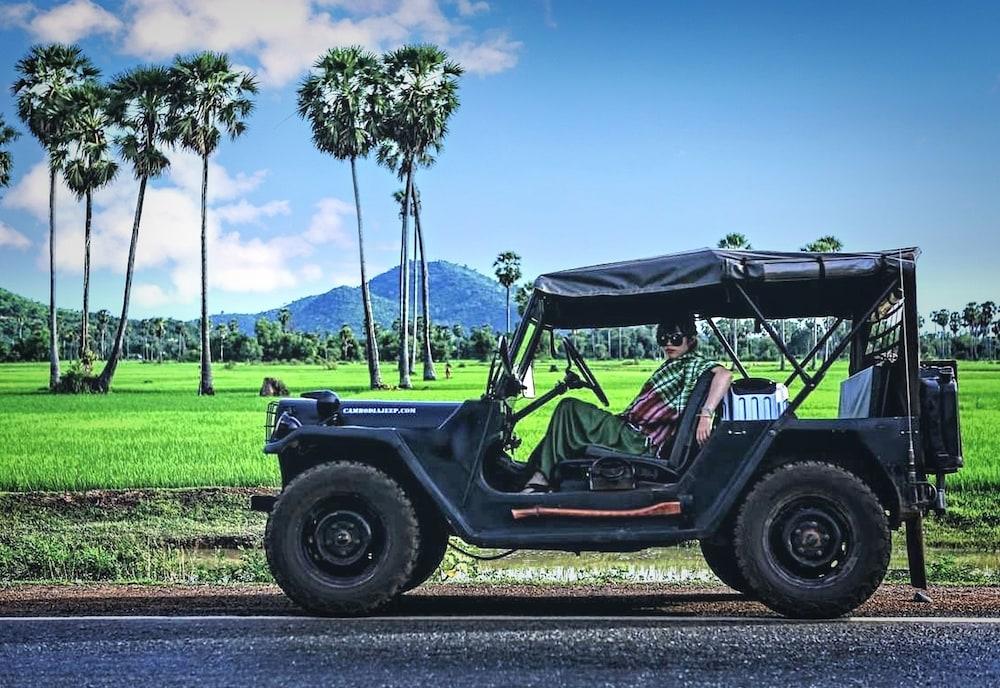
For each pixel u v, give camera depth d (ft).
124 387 235.20
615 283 24.31
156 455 71.46
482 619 23.72
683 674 18.56
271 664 19.35
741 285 24.31
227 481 57.31
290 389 213.25
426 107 230.48
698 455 23.93
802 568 23.65
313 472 24.21
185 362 637.30
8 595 27.58
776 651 20.29
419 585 29.17
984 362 412.57
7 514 49.11
